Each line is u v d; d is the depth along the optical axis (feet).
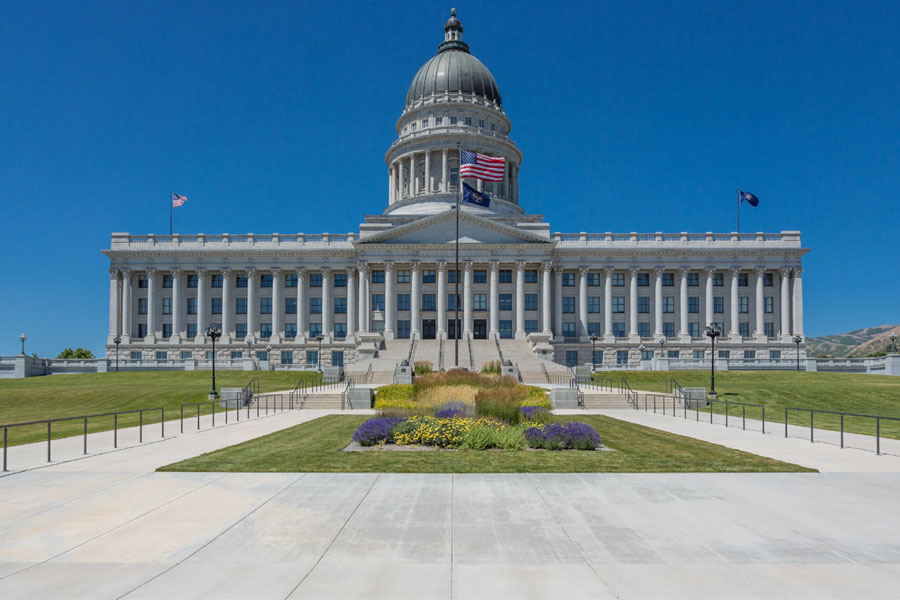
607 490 47.29
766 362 252.01
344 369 220.02
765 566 31.01
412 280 291.79
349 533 36.29
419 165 361.51
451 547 33.81
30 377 221.05
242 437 81.25
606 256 305.32
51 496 45.52
